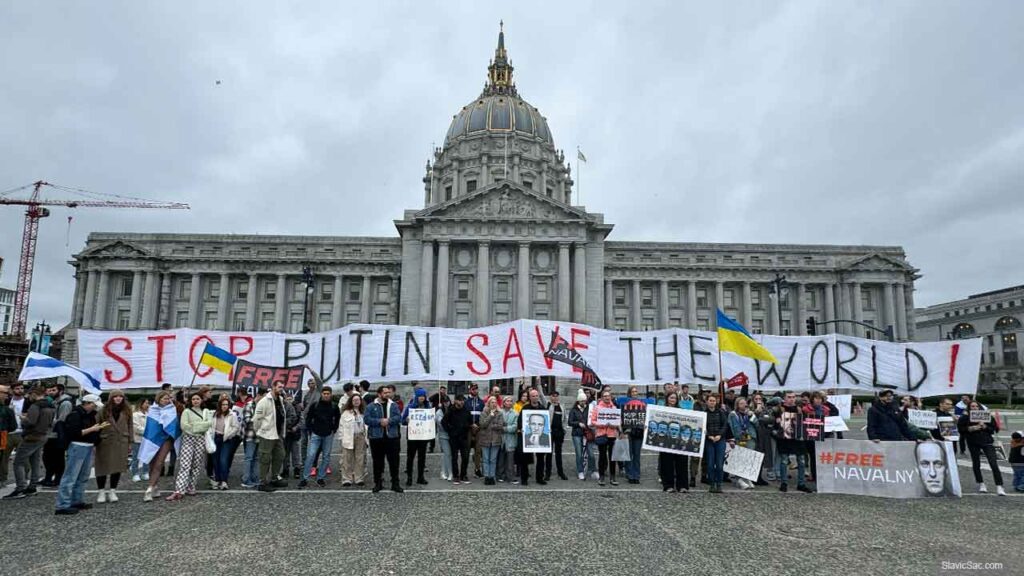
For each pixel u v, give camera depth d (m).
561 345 18.33
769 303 79.19
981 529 10.41
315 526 10.28
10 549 8.88
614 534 9.84
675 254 78.88
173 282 76.62
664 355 18.69
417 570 7.94
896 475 13.60
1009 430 32.47
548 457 15.45
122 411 12.60
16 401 17.11
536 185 99.50
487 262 67.81
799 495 13.55
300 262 75.31
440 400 20.47
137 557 8.48
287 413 15.20
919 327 141.12
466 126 101.88
